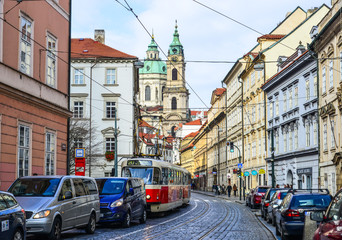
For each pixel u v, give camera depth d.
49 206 15.76
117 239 17.06
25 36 23.98
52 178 17.14
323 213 9.56
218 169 85.88
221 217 30.05
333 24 31.59
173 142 173.75
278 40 55.81
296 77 42.28
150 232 20.11
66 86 29.69
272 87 49.94
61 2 29.08
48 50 26.72
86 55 58.62
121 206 21.89
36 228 15.23
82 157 27.77
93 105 58.09
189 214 33.16
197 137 117.38
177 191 35.88
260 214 31.89
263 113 53.94
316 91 37.28
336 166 31.97
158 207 29.47
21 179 17.12
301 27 53.16
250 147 60.25
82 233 19.56
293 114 43.16
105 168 57.19
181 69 190.62
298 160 42.06
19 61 23.25
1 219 12.08
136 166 29.75
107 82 58.44
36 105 24.97
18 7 23.19
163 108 188.75
